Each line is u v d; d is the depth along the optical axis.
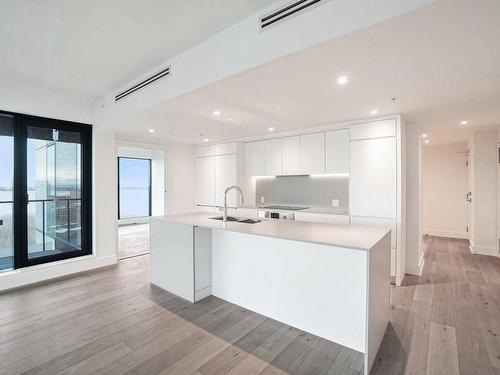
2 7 1.75
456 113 3.32
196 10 1.78
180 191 5.67
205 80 2.14
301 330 2.30
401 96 2.69
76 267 3.79
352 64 1.96
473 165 4.80
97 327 2.35
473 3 1.26
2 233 3.36
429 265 4.16
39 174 3.61
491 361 1.92
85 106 3.84
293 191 5.05
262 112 3.29
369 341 1.78
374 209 3.50
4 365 1.86
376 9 1.39
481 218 4.78
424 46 1.68
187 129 4.30
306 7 1.59
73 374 1.78
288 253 2.37
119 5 1.74
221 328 2.34
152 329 2.32
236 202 5.18
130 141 4.82
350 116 3.46
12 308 2.70
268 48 1.75
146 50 2.33
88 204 4.03
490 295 3.05
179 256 2.98
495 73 2.13
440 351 2.04
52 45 2.26
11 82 3.14
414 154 3.79
